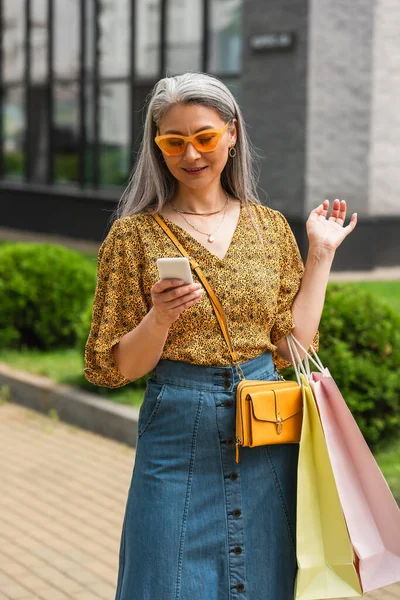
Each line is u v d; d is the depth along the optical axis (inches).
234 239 127.9
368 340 281.3
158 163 128.3
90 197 840.9
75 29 866.8
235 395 125.2
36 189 913.5
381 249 684.1
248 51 691.4
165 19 772.0
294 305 133.9
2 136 993.5
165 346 125.3
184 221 127.9
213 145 122.8
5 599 195.9
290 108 667.4
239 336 125.5
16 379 362.9
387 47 671.1
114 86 830.5
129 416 305.7
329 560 124.5
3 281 416.8
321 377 127.9
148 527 124.6
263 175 689.0
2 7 964.6
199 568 124.0
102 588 202.1
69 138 887.1
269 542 126.0
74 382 351.3
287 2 661.3
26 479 275.1
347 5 658.2
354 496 127.3
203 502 124.6
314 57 653.3
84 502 255.9
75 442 312.3
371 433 272.2
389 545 127.6
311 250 135.4
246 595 124.7
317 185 663.8
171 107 123.9
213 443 124.6
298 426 125.7
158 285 114.6
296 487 128.2
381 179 681.6
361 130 670.5
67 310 418.6
